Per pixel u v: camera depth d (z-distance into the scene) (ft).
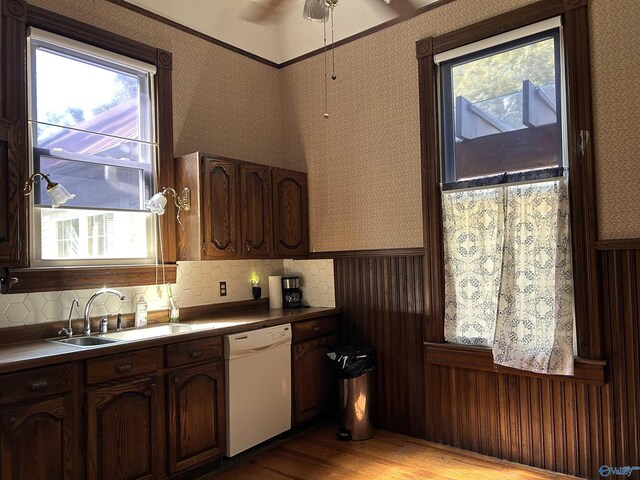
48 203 8.96
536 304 9.45
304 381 11.57
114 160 10.07
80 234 9.50
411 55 11.28
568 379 9.07
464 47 10.41
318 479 9.19
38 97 8.93
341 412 11.25
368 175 12.08
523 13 9.62
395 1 11.51
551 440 9.29
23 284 8.42
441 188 10.77
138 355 8.27
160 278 10.62
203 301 11.72
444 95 10.95
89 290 9.57
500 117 10.18
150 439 8.39
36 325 8.75
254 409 10.22
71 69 9.48
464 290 10.47
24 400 6.87
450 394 10.62
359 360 11.14
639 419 8.39
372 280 12.03
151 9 10.83
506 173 9.84
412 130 11.27
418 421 11.14
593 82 8.91
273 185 12.33
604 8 8.81
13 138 8.14
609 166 8.75
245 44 13.00
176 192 10.96
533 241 9.51
